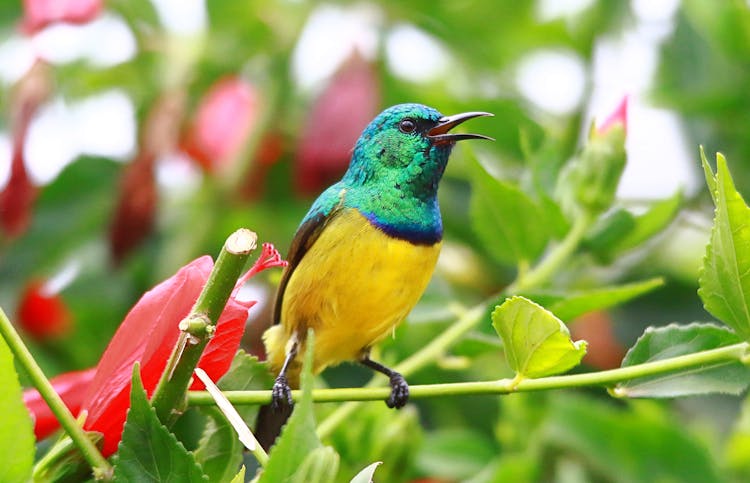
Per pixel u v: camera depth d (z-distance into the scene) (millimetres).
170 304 2299
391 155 2387
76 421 2293
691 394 2311
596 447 2434
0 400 2275
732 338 2314
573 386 2307
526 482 2406
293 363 2385
